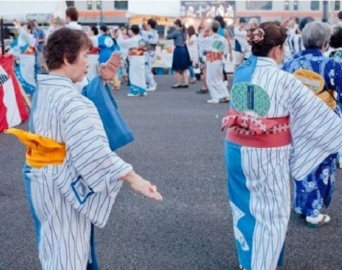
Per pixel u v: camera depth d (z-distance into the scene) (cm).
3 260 391
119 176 252
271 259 325
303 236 429
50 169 258
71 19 892
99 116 265
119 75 1573
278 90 313
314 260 388
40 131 257
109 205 263
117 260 389
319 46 422
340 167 630
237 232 339
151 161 666
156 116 998
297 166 333
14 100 877
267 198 325
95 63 1255
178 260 390
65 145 256
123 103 1180
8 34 1631
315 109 316
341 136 319
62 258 262
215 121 938
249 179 328
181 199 520
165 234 436
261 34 316
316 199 441
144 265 381
